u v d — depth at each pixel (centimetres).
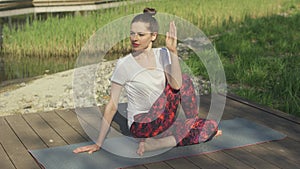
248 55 948
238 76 767
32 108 641
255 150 387
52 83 823
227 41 1120
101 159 360
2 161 359
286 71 755
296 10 1712
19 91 759
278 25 1368
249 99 583
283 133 432
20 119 471
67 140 407
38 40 1150
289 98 618
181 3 1478
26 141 405
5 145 395
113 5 1517
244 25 1392
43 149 382
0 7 1472
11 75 921
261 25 1363
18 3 1552
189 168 347
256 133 428
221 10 1458
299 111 552
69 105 651
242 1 1658
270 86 725
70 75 899
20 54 1166
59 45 1148
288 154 380
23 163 356
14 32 1227
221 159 365
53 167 343
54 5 1591
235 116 484
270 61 880
